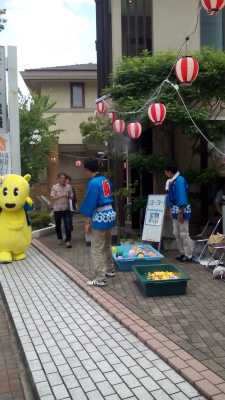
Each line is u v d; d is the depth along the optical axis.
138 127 7.12
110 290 5.55
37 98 14.16
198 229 9.09
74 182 18.97
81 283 5.92
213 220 8.08
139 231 10.01
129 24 9.72
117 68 8.20
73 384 3.17
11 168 9.17
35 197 19.30
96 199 5.51
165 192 8.93
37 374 3.37
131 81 7.91
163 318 4.46
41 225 11.48
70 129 18.06
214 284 5.73
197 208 9.11
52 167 17.81
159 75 7.84
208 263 6.61
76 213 18.45
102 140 8.57
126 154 9.94
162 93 7.42
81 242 9.86
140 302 5.02
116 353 3.67
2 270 7.06
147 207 8.17
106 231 5.94
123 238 8.62
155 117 6.34
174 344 3.73
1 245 7.60
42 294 5.60
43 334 4.18
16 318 4.69
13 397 3.34
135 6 9.51
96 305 5.04
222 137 7.89
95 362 3.51
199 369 3.24
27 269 7.11
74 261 7.58
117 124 7.70
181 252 7.22
